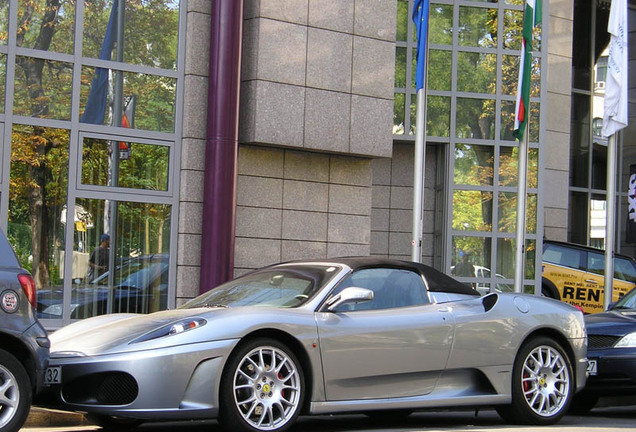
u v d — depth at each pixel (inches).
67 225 486.0
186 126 514.9
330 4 545.0
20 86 477.1
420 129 495.5
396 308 301.0
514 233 720.3
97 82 498.3
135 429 308.7
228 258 508.1
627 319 384.8
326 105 542.3
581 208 1019.9
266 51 519.8
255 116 514.9
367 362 286.5
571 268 747.4
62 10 491.5
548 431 302.0
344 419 348.5
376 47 563.8
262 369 267.9
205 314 269.9
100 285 495.8
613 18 613.0
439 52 717.3
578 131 1021.8
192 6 518.6
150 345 257.4
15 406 243.3
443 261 709.3
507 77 729.0
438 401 301.6
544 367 328.8
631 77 1102.4
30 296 251.3
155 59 514.6
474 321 312.0
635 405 444.5
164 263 513.7
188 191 512.4
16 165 474.3
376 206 733.3
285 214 539.8
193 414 256.4
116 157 502.3
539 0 542.6
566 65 917.2
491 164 722.2
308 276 300.8
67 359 261.1
